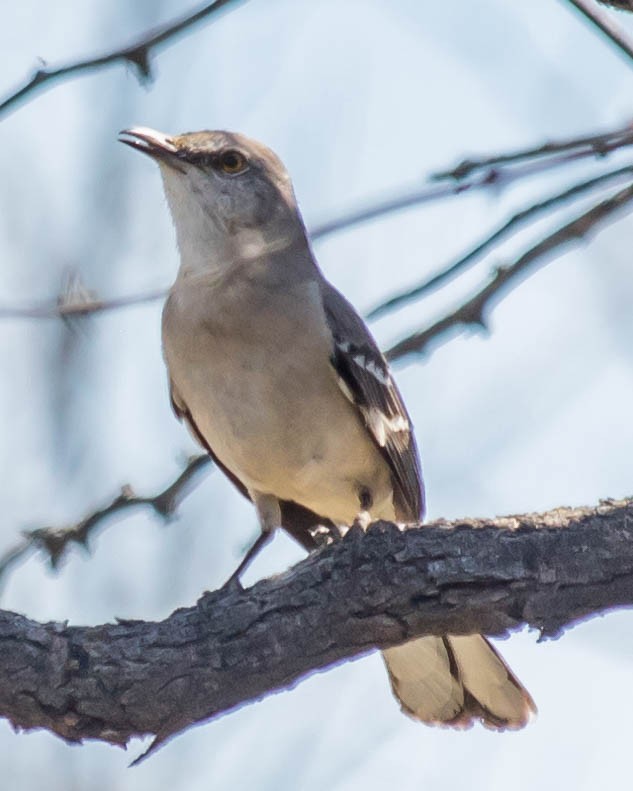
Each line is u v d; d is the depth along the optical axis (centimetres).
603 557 774
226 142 1041
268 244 1010
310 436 1002
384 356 955
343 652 793
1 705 748
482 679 970
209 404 1002
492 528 793
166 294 660
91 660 750
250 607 782
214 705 774
